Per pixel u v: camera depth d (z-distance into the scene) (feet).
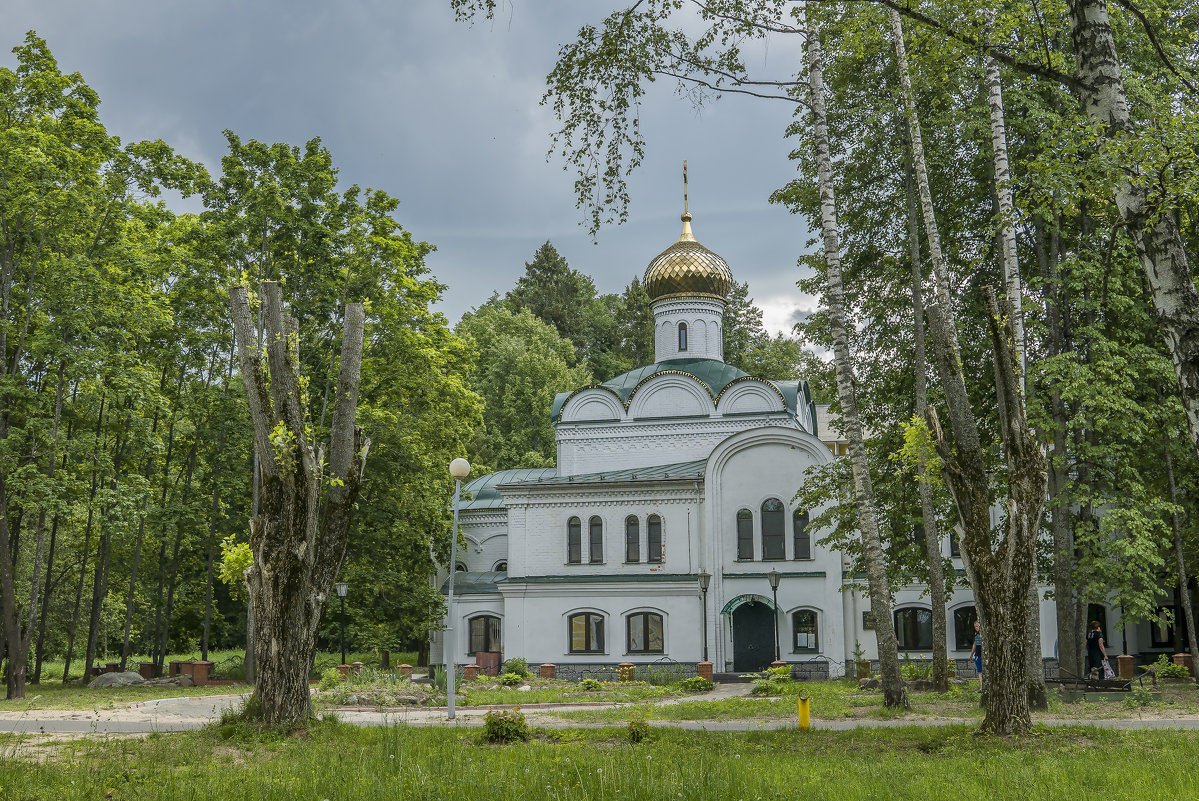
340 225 120.47
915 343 91.09
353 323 61.52
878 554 70.79
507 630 139.33
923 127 87.66
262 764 44.11
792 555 133.28
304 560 56.18
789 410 149.79
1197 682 89.35
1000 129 72.33
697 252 164.96
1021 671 52.37
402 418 132.77
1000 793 36.24
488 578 151.02
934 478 57.16
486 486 166.61
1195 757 44.73
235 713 56.75
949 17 46.70
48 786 38.32
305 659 56.29
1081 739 51.34
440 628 142.31
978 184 94.48
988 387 96.32
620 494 141.18
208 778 39.78
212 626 141.18
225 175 115.34
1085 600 89.81
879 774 40.19
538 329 251.60
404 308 124.57
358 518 132.05
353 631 141.69
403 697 85.71
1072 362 82.58
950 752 48.34
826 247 72.84
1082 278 85.51
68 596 170.91
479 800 34.83
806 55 79.97
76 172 100.42
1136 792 36.29
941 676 83.66
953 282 96.32
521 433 223.51
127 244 108.47
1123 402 81.66
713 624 133.18
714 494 136.98
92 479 119.34
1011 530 52.95
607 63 57.00
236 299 57.21
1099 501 86.22
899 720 62.64
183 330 117.91
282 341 57.00
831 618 130.11
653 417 153.99
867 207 93.71
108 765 43.37
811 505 105.09
